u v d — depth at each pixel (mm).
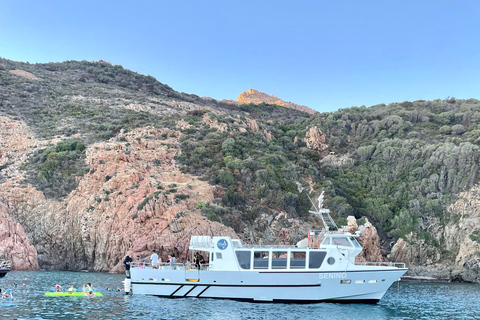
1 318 30172
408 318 35562
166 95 193625
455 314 39250
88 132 115500
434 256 88688
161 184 82938
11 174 91125
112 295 41750
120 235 73125
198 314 33031
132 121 121375
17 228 76062
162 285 40438
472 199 94812
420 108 147000
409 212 97250
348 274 38938
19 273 65188
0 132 109500
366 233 83938
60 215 80875
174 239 70938
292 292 38500
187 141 104375
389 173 110312
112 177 84250
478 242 85312
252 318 32094
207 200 81562
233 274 39000
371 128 132250
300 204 94125
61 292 42688
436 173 104188
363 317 34156
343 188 105312
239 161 97188
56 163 92938
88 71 196250
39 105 137750
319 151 125812
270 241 81438
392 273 39812
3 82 149750
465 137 118375
